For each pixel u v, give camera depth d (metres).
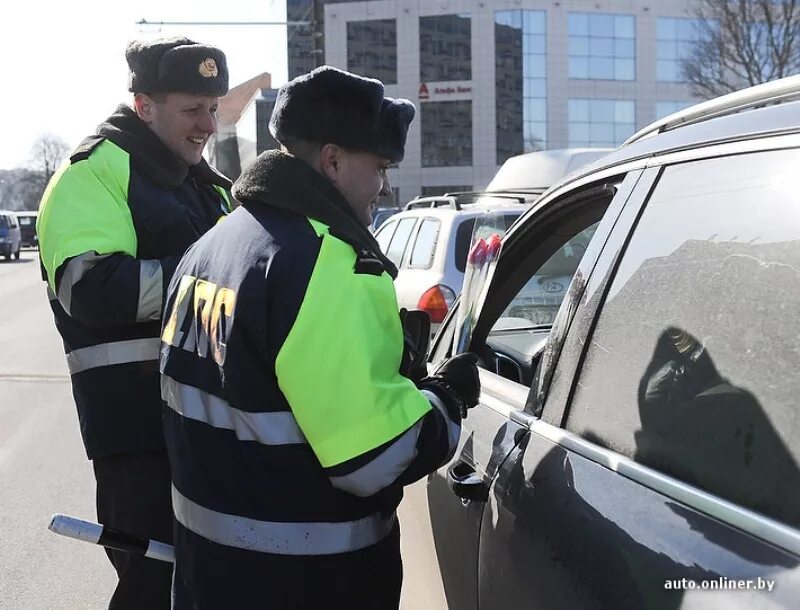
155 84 2.17
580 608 1.25
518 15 47.34
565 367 1.60
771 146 1.21
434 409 1.53
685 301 1.30
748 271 1.19
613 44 48.41
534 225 2.20
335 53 47.72
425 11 47.38
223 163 10.70
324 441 1.38
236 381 1.44
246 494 1.47
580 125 48.50
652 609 1.10
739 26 23.53
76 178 2.08
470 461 1.91
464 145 48.09
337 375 1.37
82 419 2.19
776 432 1.06
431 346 2.78
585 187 1.84
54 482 4.47
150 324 2.13
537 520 1.45
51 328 10.99
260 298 1.41
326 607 1.49
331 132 1.53
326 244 1.43
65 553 3.60
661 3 48.47
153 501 2.18
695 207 1.34
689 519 1.13
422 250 5.93
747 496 1.07
